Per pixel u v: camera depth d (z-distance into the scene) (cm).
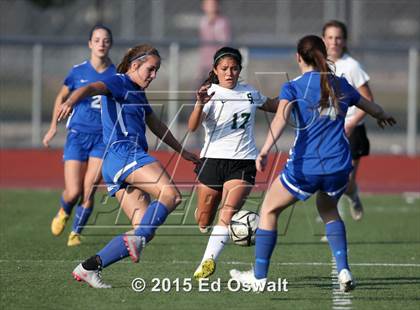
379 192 5972
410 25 8588
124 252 2714
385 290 2802
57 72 7119
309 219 4638
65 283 2850
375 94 7338
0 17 8788
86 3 8750
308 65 2628
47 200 5288
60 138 6981
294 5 8406
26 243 3747
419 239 4016
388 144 7106
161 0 8288
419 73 7325
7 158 6644
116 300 2598
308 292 2755
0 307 2494
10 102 7050
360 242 3922
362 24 8556
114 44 6562
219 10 7912
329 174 2556
